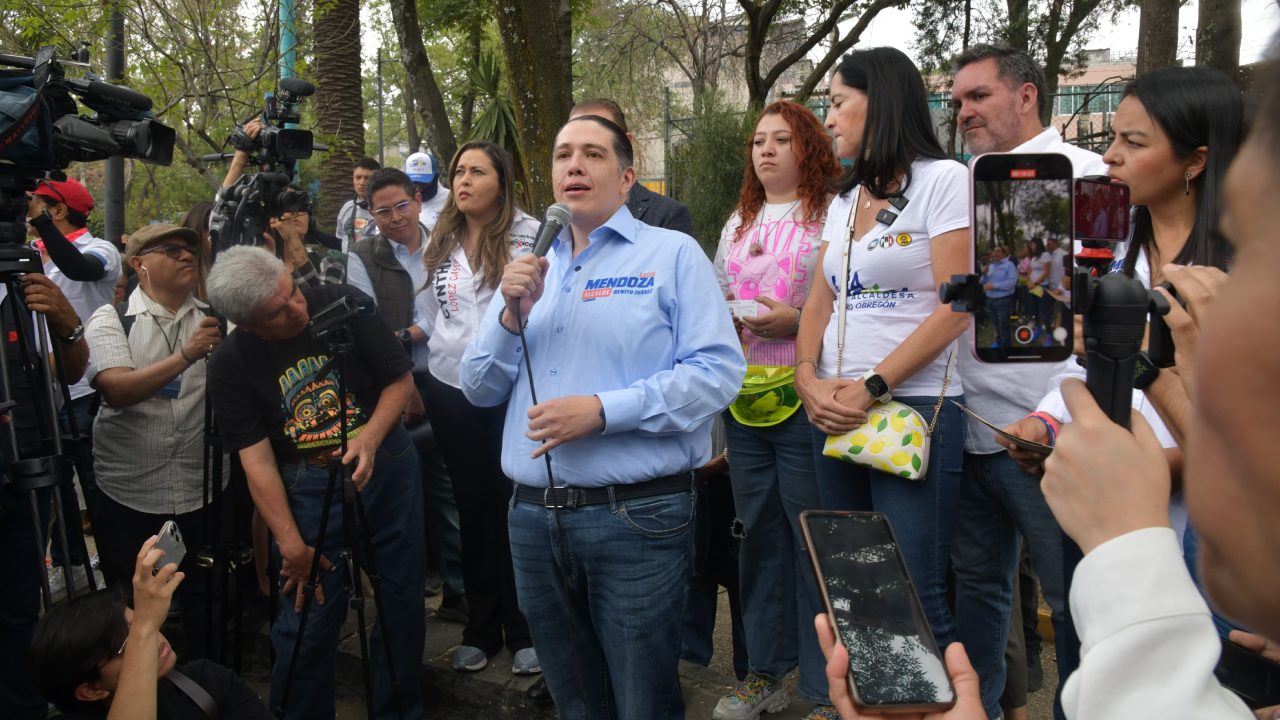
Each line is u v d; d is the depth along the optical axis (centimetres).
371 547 307
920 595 264
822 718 296
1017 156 99
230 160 371
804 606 309
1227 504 60
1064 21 1608
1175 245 204
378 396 325
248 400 310
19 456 290
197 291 402
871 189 274
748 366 311
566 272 259
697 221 1116
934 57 1578
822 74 1568
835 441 266
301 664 319
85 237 497
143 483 376
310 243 412
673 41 2617
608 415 233
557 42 566
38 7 596
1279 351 56
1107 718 72
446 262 375
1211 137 191
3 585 314
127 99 294
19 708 318
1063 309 98
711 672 367
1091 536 79
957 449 268
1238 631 143
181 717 255
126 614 253
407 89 2456
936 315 255
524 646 367
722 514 348
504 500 365
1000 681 284
